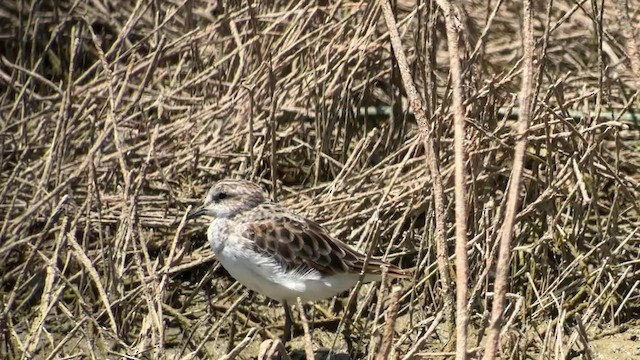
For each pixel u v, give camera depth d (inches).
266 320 490.0
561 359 399.5
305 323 401.7
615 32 629.0
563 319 424.2
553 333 443.5
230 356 364.2
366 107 575.2
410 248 498.3
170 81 634.8
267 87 558.3
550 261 495.5
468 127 488.1
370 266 437.7
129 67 545.3
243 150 565.9
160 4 625.6
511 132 494.0
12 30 698.2
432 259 480.7
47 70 681.6
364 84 569.9
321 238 440.5
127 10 698.8
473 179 463.8
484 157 489.7
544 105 456.4
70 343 474.6
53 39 653.9
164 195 546.0
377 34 607.8
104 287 464.1
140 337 447.5
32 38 668.1
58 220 522.9
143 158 557.3
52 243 524.4
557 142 494.6
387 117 596.7
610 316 471.8
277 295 448.1
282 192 536.4
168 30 669.9
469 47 540.1
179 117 593.9
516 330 433.7
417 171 517.7
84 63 682.2
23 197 546.3
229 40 605.0
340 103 562.6
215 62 594.9
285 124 571.5
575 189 460.8
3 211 544.4
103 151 545.3
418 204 489.1
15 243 480.7
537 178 490.6
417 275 471.8
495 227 449.1
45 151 571.8
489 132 476.4
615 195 476.1
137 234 514.3
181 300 503.2
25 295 506.0
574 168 456.1
